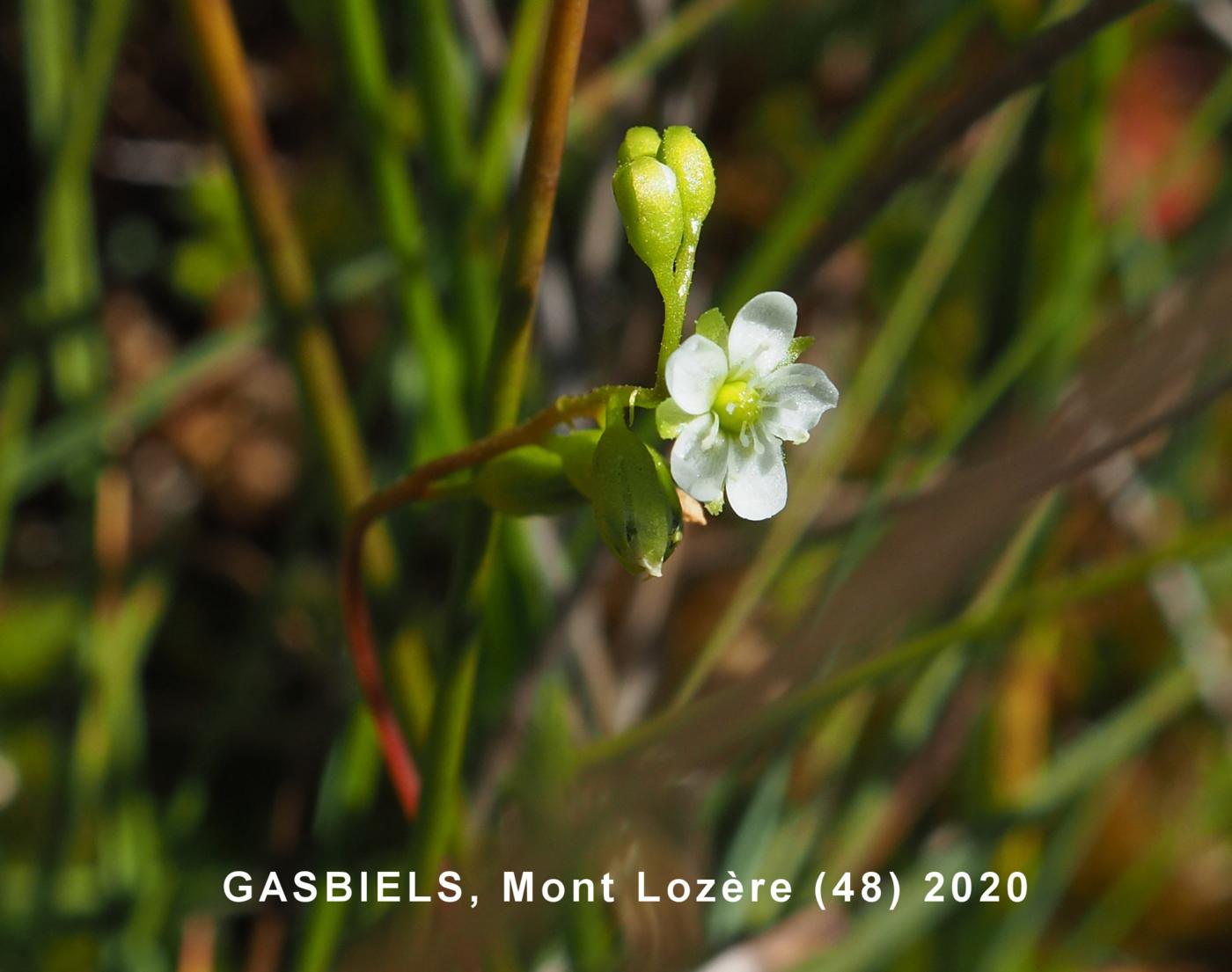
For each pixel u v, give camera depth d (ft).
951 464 0.74
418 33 0.66
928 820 0.93
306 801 0.89
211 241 1.18
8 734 0.98
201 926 0.81
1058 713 1.09
